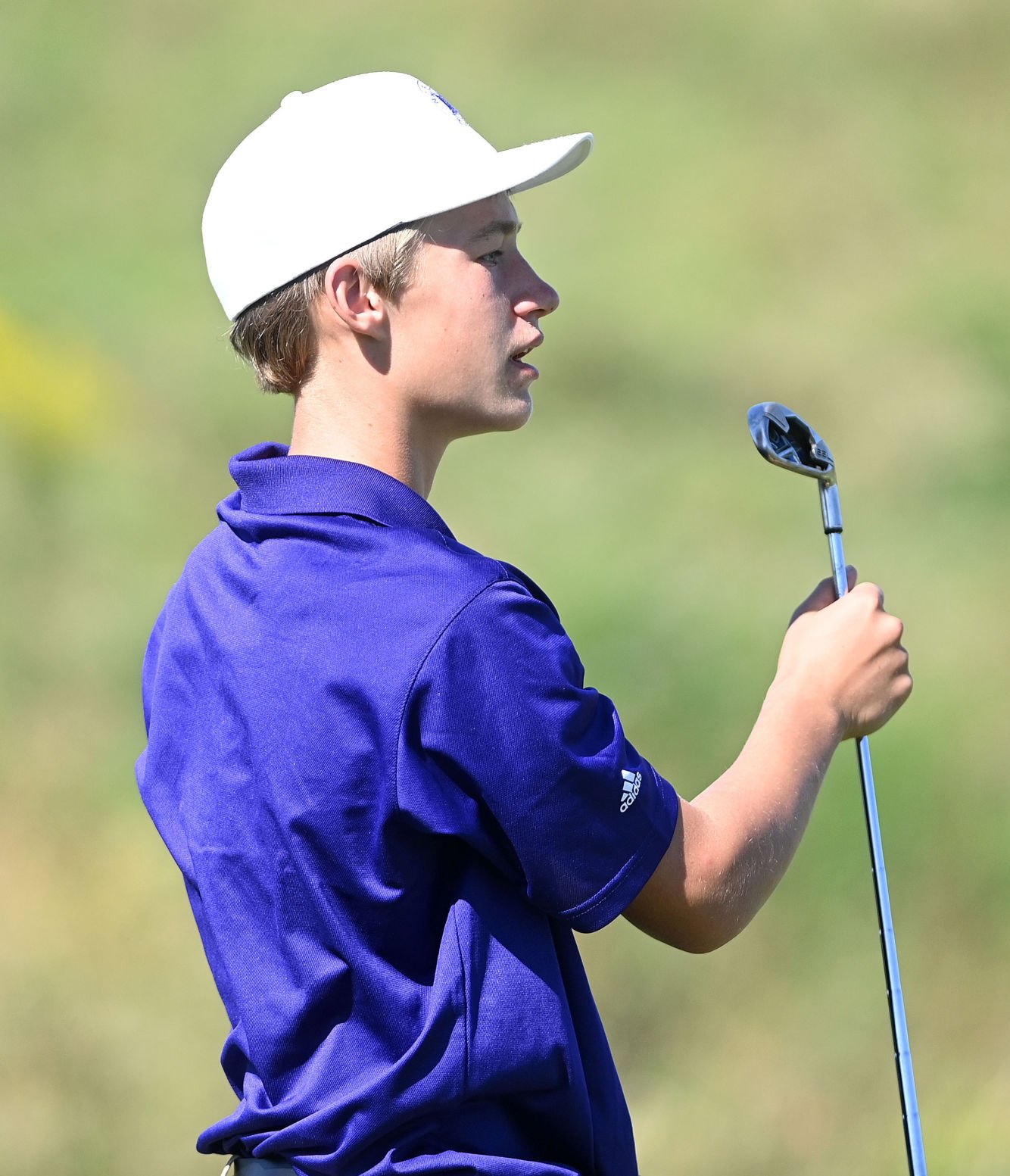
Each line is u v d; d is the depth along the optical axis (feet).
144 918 74.28
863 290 167.94
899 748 81.25
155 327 155.74
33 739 87.61
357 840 20.49
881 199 191.42
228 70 232.73
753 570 106.11
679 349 150.61
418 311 22.20
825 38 233.55
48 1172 58.23
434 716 20.22
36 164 206.69
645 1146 61.11
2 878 76.13
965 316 153.58
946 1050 66.28
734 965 70.59
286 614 21.27
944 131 209.26
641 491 121.19
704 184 196.54
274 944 21.25
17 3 248.11
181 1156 59.47
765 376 145.69
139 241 181.06
